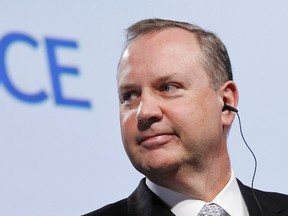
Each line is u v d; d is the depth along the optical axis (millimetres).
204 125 3209
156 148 3164
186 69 3219
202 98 3227
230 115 3387
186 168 3213
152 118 3154
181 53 3244
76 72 4824
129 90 3244
